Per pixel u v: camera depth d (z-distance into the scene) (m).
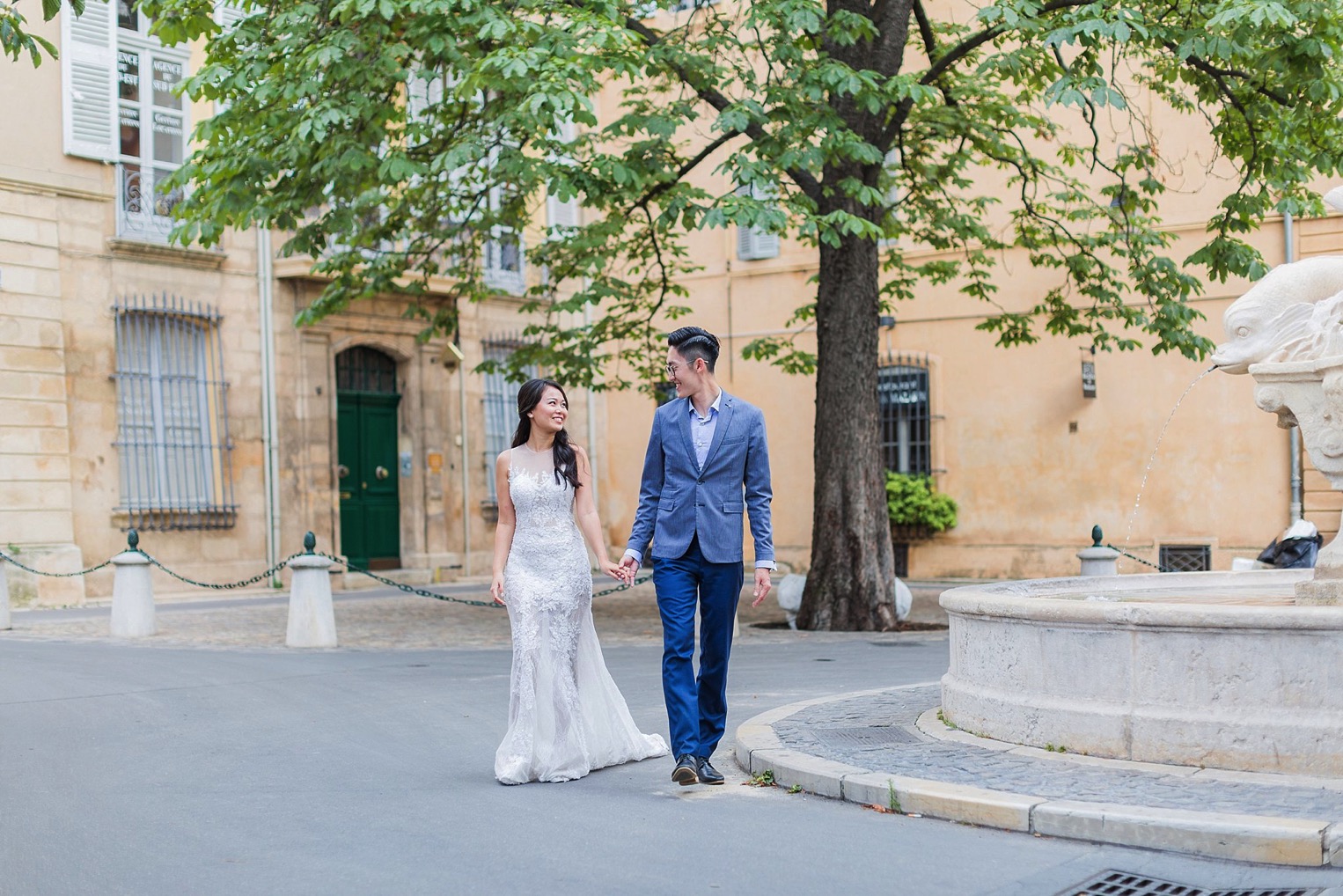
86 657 11.64
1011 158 16.41
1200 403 19.66
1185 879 4.40
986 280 21.33
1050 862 4.61
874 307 14.16
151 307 18.62
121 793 6.04
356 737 7.55
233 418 19.61
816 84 12.42
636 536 6.11
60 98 17.80
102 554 17.98
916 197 17.33
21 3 17.41
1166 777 5.46
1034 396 20.88
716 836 5.03
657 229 13.47
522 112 10.63
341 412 21.48
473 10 11.49
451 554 22.72
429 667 10.92
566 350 16.59
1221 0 11.70
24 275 17.27
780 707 7.89
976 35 13.49
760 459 6.02
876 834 5.03
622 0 13.18
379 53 11.96
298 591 12.66
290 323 20.38
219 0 18.86
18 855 4.94
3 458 16.91
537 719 6.19
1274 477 19.11
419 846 4.97
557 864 4.67
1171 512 19.81
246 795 5.98
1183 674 5.74
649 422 25.05
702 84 13.27
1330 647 5.45
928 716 7.21
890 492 21.27
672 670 5.93
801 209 12.13
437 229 15.73
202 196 12.77
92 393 18.02
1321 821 4.61
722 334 23.83
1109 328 20.36
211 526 19.19
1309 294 7.14
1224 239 14.18
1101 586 8.93
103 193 18.20
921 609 16.19
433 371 22.64
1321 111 13.33
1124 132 20.33
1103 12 11.49
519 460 6.41
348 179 12.20
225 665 11.08
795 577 14.66
